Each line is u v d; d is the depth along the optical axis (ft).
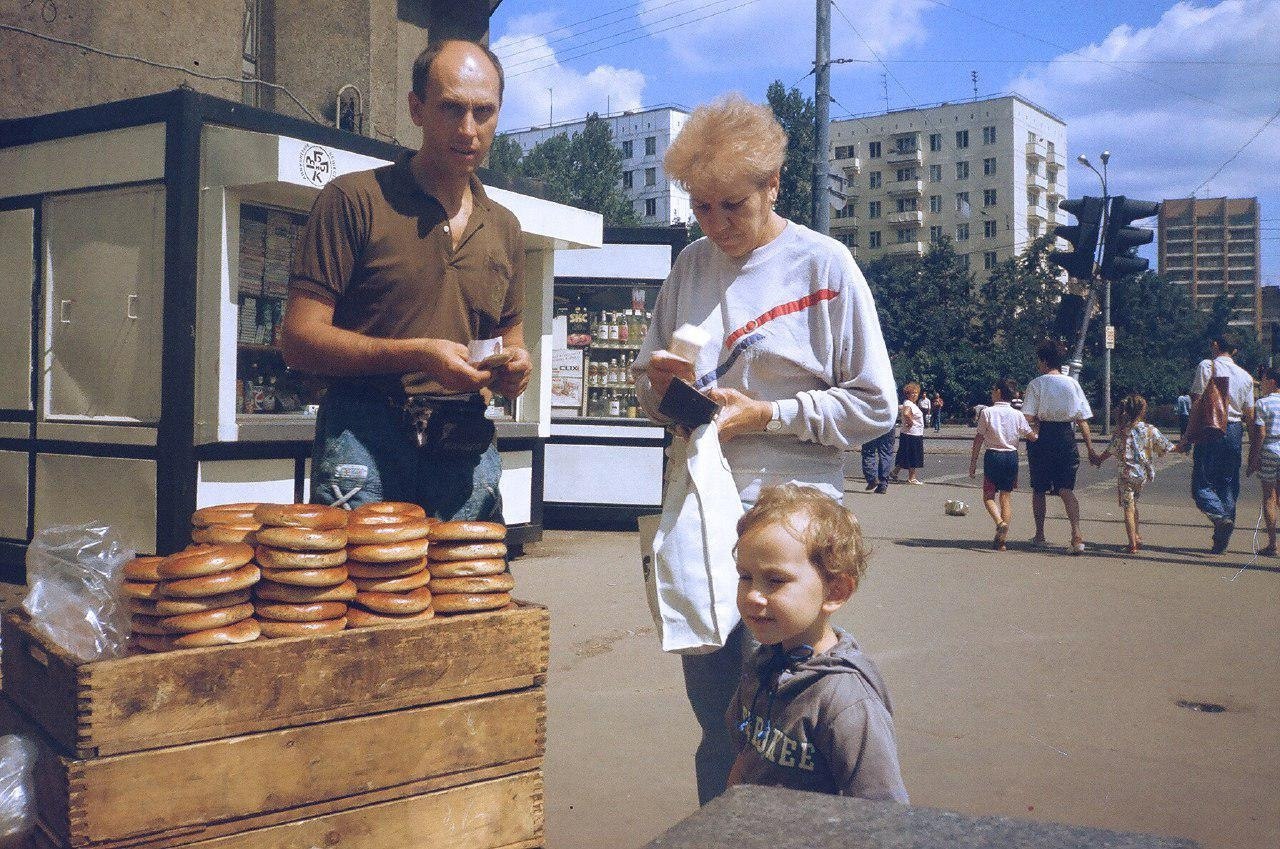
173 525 22.70
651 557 8.74
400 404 10.05
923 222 355.97
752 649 8.69
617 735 15.11
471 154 10.19
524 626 9.55
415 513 9.50
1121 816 12.47
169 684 7.88
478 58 10.21
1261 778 13.89
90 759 7.64
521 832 9.53
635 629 21.43
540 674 9.66
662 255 37.70
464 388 9.52
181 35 34.94
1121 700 17.38
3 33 29.78
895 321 219.00
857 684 7.03
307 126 24.81
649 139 384.88
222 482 23.49
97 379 24.39
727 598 8.52
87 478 24.12
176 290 22.81
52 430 24.70
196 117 22.99
